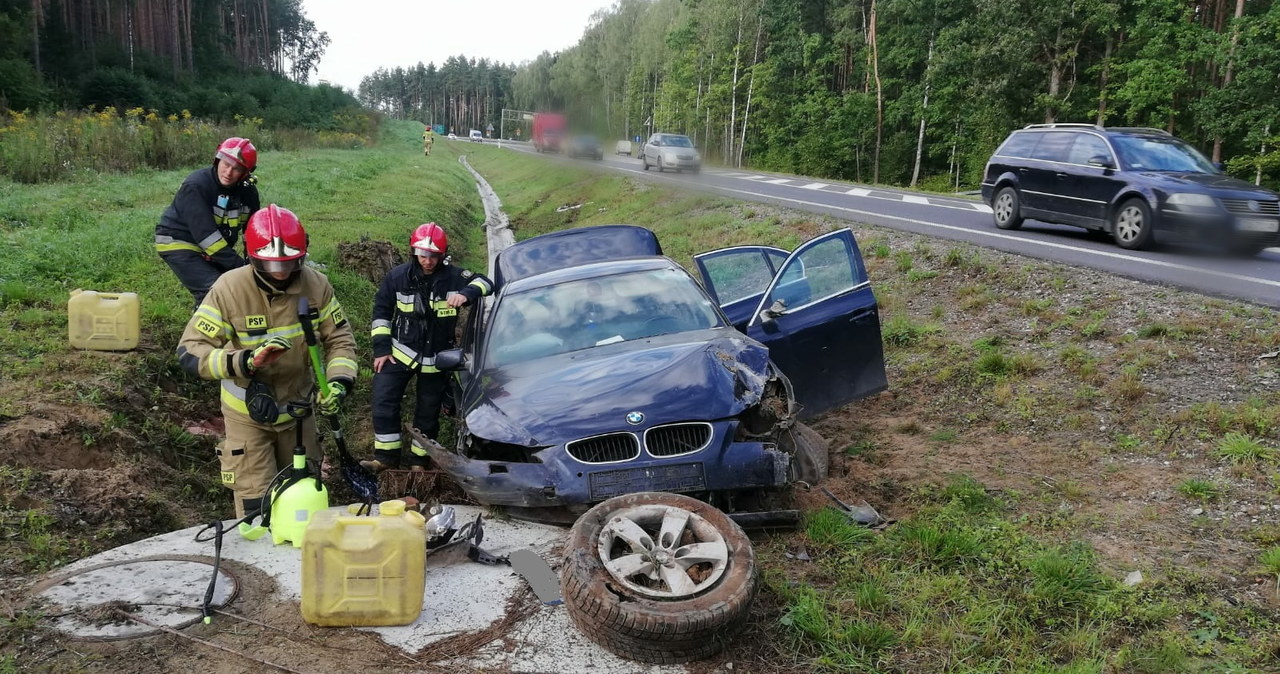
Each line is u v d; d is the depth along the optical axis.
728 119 58.75
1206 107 30.78
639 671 3.19
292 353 4.11
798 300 5.68
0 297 7.65
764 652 3.33
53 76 49.03
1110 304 7.82
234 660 3.14
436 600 3.66
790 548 4.20
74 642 3.21
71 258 9.33
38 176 18.67
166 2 66.31
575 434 4.16
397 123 119.88
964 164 47.44
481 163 57.06
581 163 36.12
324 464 5.88
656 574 3.45
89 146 21.39
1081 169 11.58
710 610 3.18
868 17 54.94
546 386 4.62
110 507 4.45
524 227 22.81
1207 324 6.92
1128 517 4.43
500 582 3.83
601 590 3.24
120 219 12.70
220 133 29.50
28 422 5.00
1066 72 38.50
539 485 4.13
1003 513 4.58
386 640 3.33
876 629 3.36
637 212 20.16
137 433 5.50
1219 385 5.91
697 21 61.06
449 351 5.30
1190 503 4.53
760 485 4.19
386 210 18.72
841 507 4.62
